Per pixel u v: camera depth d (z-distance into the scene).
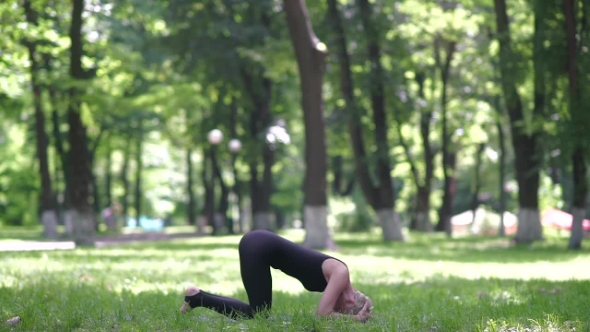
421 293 10.53
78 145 26.08
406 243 29.56
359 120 31.52
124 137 49.41
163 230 58.06
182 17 35.38
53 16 28.94
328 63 32.84
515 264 17.52
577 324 6.43
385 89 32.34
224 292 10.41
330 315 6.64
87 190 26.31
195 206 76.38
